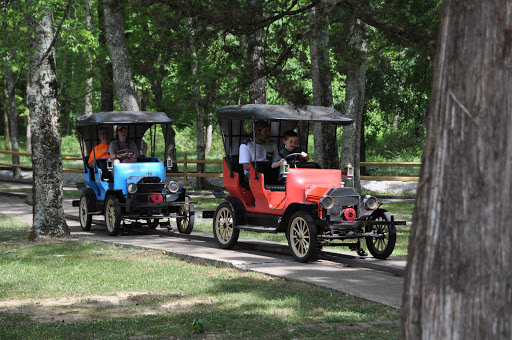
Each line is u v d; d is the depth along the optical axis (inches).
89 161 594.9
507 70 133.7
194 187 1123.9
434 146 140.0
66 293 330.6
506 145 132.6
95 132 614.2
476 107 135.0
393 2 477.4
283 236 539.8
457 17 139.6
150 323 261.3
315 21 526.9
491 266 131.4
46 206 533.0
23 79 1830.7
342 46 546.0
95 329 252.8
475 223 133.1
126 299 315.6
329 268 383.6
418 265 139.6
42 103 526.6
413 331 139.1
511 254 131.0
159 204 554.3
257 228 440.5
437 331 135.0
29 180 1220.5
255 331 246.1
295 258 413.4
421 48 459.5
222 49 590.9
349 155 764.0
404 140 1670.8
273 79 585.3
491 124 133.6
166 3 558.3
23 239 534.0
